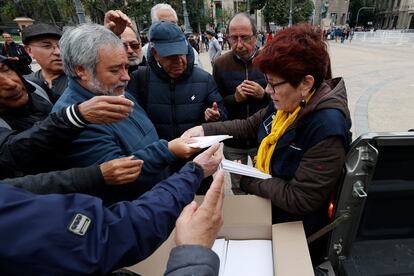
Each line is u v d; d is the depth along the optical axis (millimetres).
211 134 1682
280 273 945
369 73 9922
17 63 1374
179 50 1803
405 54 15930
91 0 16438
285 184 1231
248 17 2291
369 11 62312
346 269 1300
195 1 35406
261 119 1708
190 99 2016
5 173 1119
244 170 1306
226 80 2486
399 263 1312
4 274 557
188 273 630
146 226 663
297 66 1107
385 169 1242
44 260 543
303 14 31797
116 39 1213
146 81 2043
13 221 536
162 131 2082
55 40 2443
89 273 578
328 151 1110
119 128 1276
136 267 960
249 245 1159
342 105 1158
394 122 4980
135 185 1206
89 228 596
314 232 1330
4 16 33156
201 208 741
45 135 980
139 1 22484
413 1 55125
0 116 1335
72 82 1218
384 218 1369
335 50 19359
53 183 934
